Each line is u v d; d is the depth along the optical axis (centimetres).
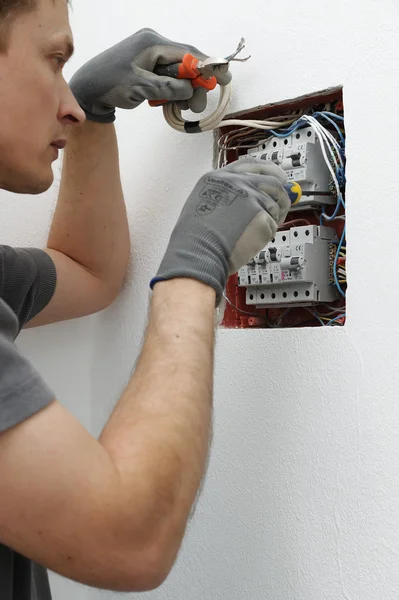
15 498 66
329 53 108
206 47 128
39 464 66
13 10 79
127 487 69
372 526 98
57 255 128
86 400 144
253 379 116
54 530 67
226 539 117
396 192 99
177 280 90
